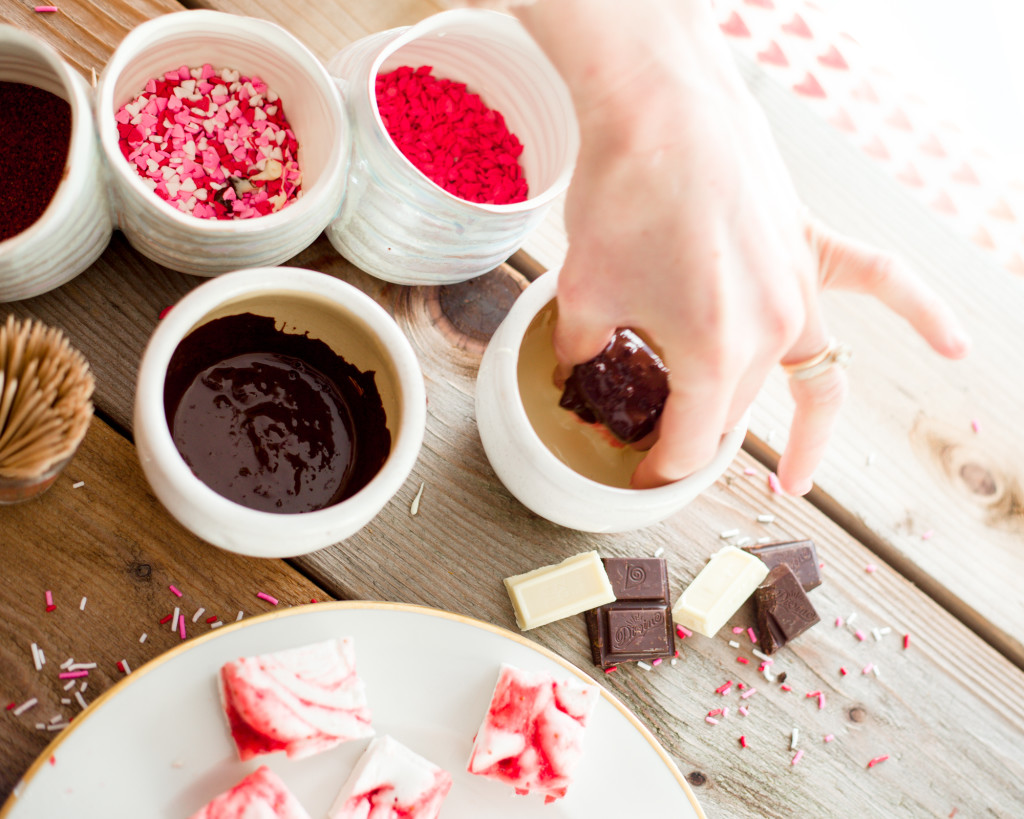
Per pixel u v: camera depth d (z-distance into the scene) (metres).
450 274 0.52
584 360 0.48
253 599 0.51
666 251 0.43
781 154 0.61
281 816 0.47
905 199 0.62
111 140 0.46
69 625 0.49
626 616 0.53
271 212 0.51
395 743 0.49
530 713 0.50
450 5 0.56
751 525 0.56
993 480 0.59
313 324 0.49
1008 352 0.60
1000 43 0.76
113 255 0.51
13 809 0.46
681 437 0.46
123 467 0.50
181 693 0.47
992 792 0.56
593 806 0.51
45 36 0.51
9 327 0.43
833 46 0.73
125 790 0.47
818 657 0.55
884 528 0.58
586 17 0.42
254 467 0.49
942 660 0.57
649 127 0.43
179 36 0.48
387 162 0.48
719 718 0.54
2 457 0.44
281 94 0.52
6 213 0.48
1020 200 0.73
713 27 0.44
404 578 0.53
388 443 0.49
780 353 0.46
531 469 0.49
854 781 0.55
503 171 0.54
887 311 0.60
